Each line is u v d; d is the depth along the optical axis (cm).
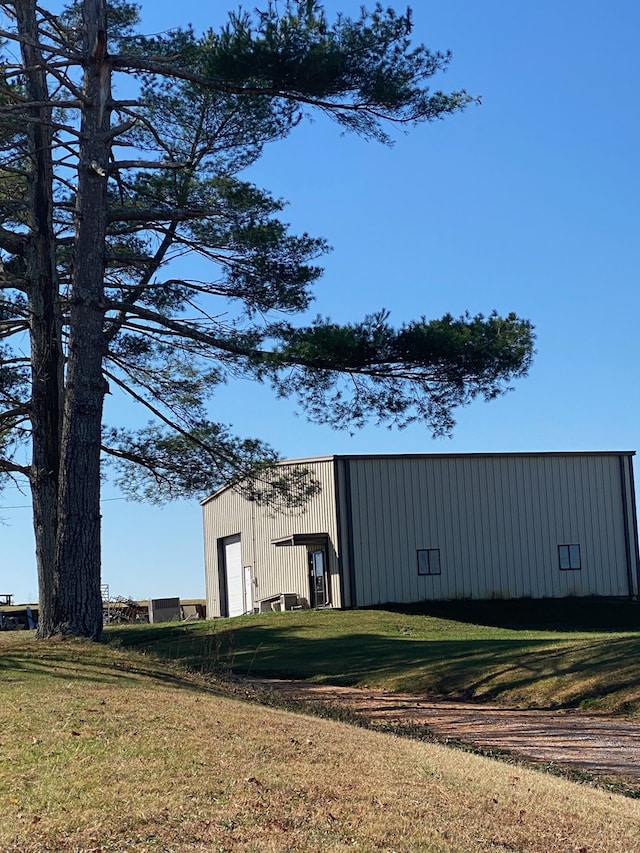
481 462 4000
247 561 4409
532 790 942
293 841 680
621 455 4166
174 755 874
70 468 1911
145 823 685
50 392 2061
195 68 1905
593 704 1656
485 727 1500
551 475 4072
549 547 4025
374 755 1008
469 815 814
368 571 3800
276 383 1945
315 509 3903
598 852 768
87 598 1895
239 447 2217
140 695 1184
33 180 2030
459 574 3906
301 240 2098
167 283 2100
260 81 1772
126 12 2152
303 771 875
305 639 2850
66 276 2220
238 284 2106
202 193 2042
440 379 1898
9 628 4738
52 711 1023
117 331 2156
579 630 3400
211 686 1526
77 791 748
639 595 4094
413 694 1881
